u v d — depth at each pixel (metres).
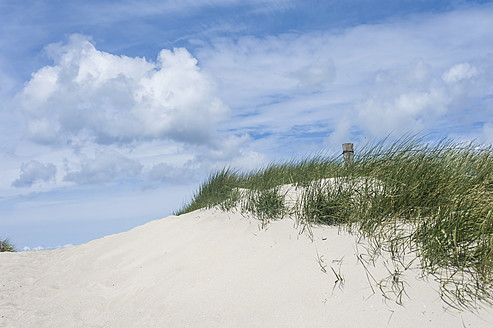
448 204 3.83
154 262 4.86
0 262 6.33
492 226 3.46
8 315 4.14
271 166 6.84
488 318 2.73
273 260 3.96
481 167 4.60
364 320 2.85
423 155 4.91
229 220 5.40
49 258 6.58
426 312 2.84
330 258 3.69
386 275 3.28
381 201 4.25
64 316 3.98
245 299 3.41
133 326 3.51
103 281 4.79
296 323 2.96
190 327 3.22
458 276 3.16
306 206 4.72
